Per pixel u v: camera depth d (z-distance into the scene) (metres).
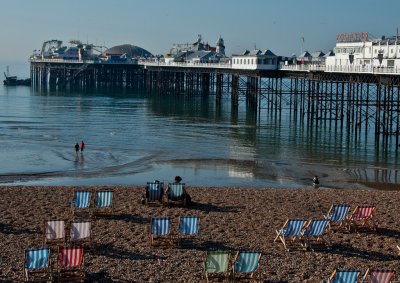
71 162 54.22
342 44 91.38
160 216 33.03
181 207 35.16
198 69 130.50
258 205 36.41
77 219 31.95
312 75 88.31
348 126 79.81
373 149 65.81
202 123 87.88
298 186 46.44
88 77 197.75
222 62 141.62
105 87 193.00
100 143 66.25
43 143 65.50
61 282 23.03
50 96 149.00
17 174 48.53
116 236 28.97
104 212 33.00
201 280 23.61
